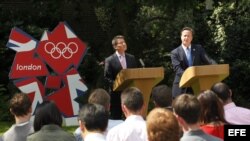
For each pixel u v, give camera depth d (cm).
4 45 1511
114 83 866
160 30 1652
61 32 1072
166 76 1577
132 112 494
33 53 1052
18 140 516
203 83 767
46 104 477
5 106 1256
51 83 1067
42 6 1485
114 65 913
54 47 1066
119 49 920
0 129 1091
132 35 1583
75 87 1080
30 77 1050
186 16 1630
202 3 1641
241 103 1446
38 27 1570
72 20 1708
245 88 1469
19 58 1043
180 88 865
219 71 748
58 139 450
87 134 433
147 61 1634
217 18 1586
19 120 527
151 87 807
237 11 1571
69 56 1077
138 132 482
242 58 1530
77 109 1077
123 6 1338
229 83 1479
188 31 878
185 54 877
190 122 406
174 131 347
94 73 1609
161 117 350
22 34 1045
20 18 1603
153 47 1664
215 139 400
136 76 792
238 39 1526
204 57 885
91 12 1791
